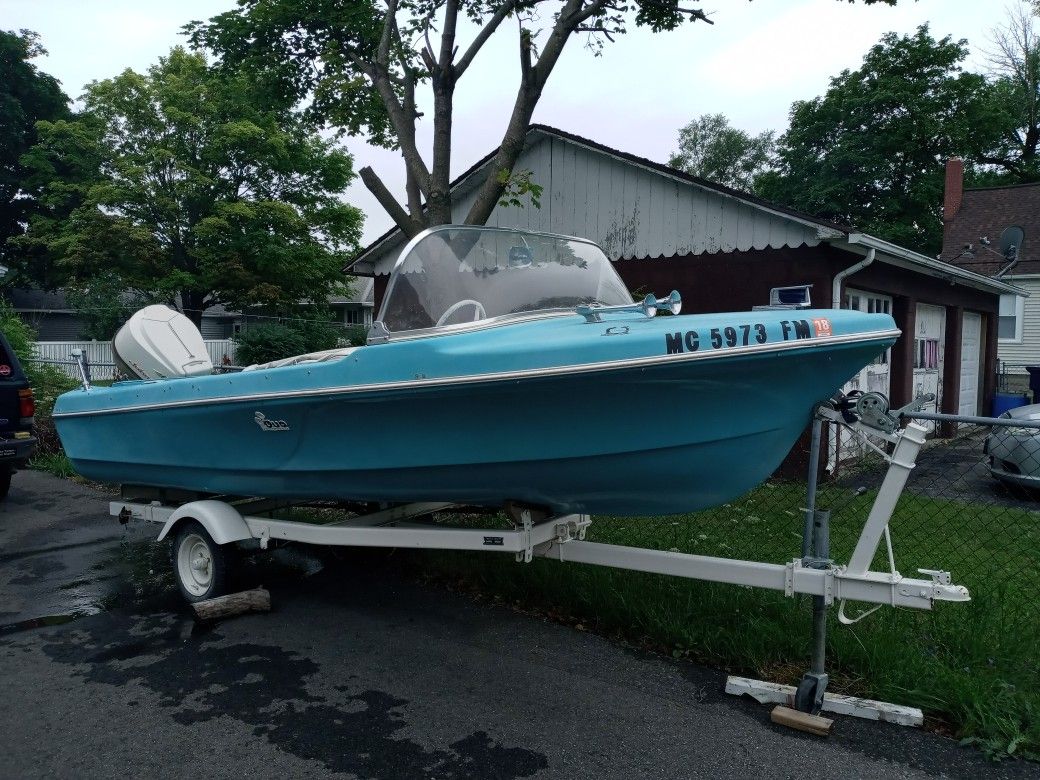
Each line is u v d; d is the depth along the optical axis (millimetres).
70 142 26281
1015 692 3139
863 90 29234
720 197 8844
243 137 23891
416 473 3600
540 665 3732
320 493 4184
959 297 12211
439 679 3592
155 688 3527
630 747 2973
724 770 2805
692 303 9117
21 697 3434
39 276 29031
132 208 24719
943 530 5539
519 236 4074
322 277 26422
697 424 3086
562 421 3143
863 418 3051
